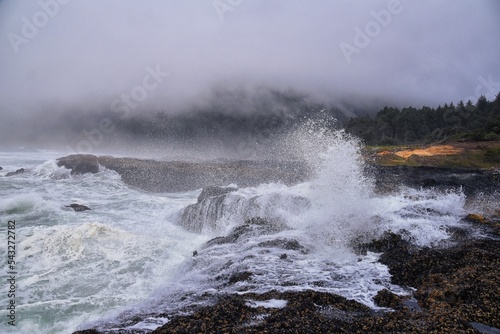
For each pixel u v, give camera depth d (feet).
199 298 25.94
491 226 38.68
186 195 76.89
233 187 60.90
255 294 25.38
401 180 67.97
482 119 159.02
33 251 38.04
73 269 34.58
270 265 31.76
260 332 19.94
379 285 27.71
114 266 35.78
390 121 173.17
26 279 32.09
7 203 53.72
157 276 34.17
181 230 51.37
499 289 23.85
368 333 20.01
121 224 50.72
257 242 37.91
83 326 22.86
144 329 21.36
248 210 49.65
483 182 66.54
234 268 31.42
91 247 39.65
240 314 22.25
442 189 61.16
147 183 82.48
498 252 31.12
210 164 95.50
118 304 28.27
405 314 22.41
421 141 150.30
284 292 25.49
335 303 23.82
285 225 42.73
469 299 23.50
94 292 30.27
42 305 27.76
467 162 89.71
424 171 78.59
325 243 37.50
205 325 20.90
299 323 20.93
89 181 82.07
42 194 67.82
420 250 32.94
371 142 157.38
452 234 36.32
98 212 57.26
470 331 19.88
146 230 48.96
